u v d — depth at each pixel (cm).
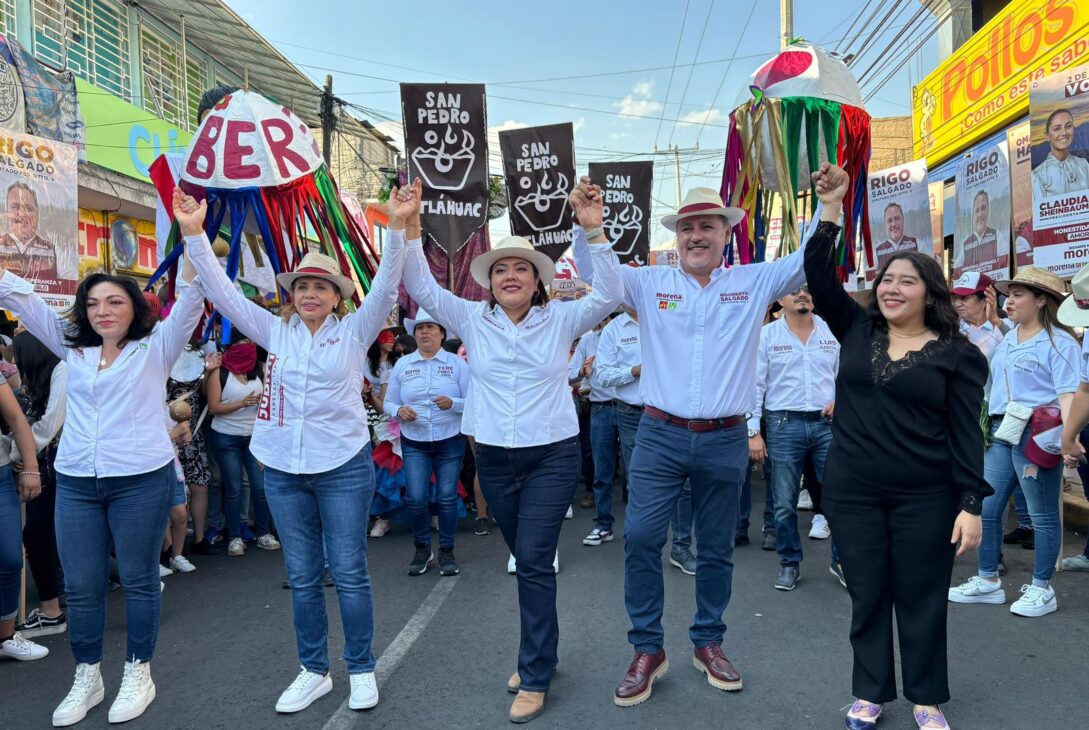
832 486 312
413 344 707
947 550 296
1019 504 600
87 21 1108
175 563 569
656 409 349
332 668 386
